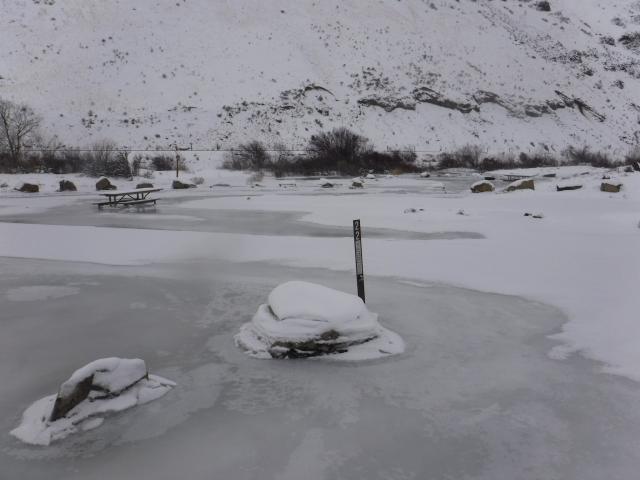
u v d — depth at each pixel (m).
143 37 71.81
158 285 8.78
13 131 47.00
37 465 3.72
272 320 5.97
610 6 135.12
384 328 6.38
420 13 93.69
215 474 3.60
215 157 53.16
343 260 10.86
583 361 5.53
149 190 24.22
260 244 12.82
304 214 19.64
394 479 3.54
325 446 3.94
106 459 3.79
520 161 65.50
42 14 72.00
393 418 4.36
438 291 8.39
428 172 55.25
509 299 7.90
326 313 5.83
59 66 63.97
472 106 75.50
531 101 81.44
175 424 4.29
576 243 12.52
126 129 56.34
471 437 4.06
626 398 4.69
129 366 4.78
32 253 11.75
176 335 6.36
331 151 53.38
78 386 4.39
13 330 6.53
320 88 69.12
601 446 3.93
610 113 90.44
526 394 4.79
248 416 4.41
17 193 31.38
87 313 7.23
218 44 73.62
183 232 14.89
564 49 104.69
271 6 83.88
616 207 19.97
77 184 35.84
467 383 5.02
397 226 16.06
